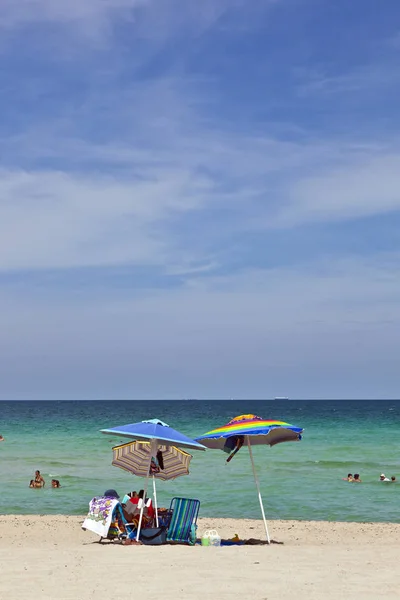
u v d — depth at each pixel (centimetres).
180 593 786
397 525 1727
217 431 1239
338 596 768
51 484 2597
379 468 3266
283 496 2367
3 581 855
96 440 5131
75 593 784
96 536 1501
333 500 2286
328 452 4156
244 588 812
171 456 1371
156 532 1253
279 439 1369
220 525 1703
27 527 1636
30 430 6506
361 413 12725
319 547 1190
